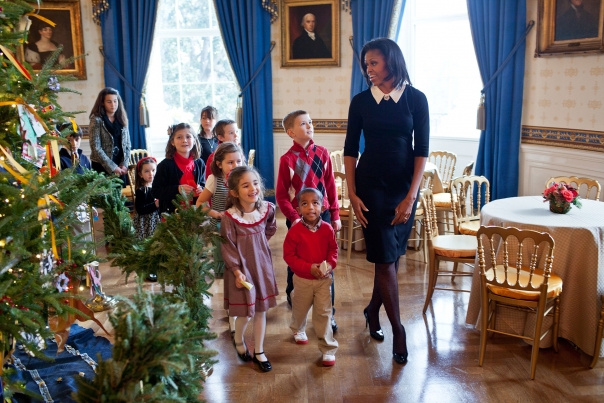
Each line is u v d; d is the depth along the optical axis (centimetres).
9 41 204
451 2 642
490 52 561
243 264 301
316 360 323
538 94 547
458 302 406
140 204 440
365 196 303
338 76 689
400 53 293
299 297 315
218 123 425
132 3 690
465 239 397
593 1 470
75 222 232
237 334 320
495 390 289
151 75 741
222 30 689
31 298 187
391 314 314
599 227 319
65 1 683
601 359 320
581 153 504
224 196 377
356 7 652
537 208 373
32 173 194
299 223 310
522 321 342
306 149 341
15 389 208
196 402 194
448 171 618
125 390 161
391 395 286
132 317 171
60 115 229
